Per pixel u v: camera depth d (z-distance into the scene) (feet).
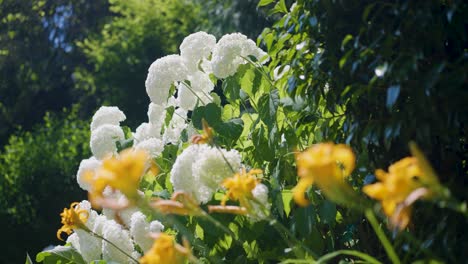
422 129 9.12
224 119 13.56
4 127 56.65
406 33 9.16
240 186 8.21
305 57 10.85
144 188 13.76
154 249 7.71
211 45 13.35
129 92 44.32
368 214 6.93
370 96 9.22
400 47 9.17
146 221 12.71
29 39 59.26
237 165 10.69
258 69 12.48
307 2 10.60
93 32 60.23
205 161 10.61
